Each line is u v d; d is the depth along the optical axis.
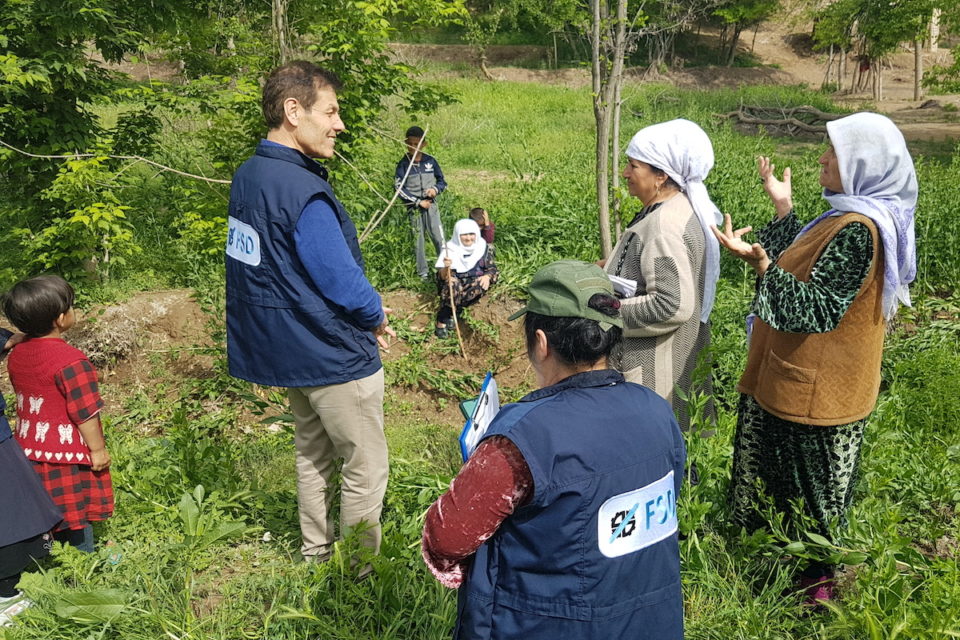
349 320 2.89
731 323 6.12
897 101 26.84
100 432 3.26
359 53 6.29
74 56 6.92
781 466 3.00
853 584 2.98
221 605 3.03
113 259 6.95
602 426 1.78
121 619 2.87
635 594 1.83
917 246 7.24
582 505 1.73
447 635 2.82
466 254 6.50
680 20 10.43
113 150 7.35
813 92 27.86
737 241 2.93
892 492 3.73
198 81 6.25
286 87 2.80
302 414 3.17
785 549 2.85
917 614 2.66
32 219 7.34
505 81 26.58
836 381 2.81
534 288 1.90
